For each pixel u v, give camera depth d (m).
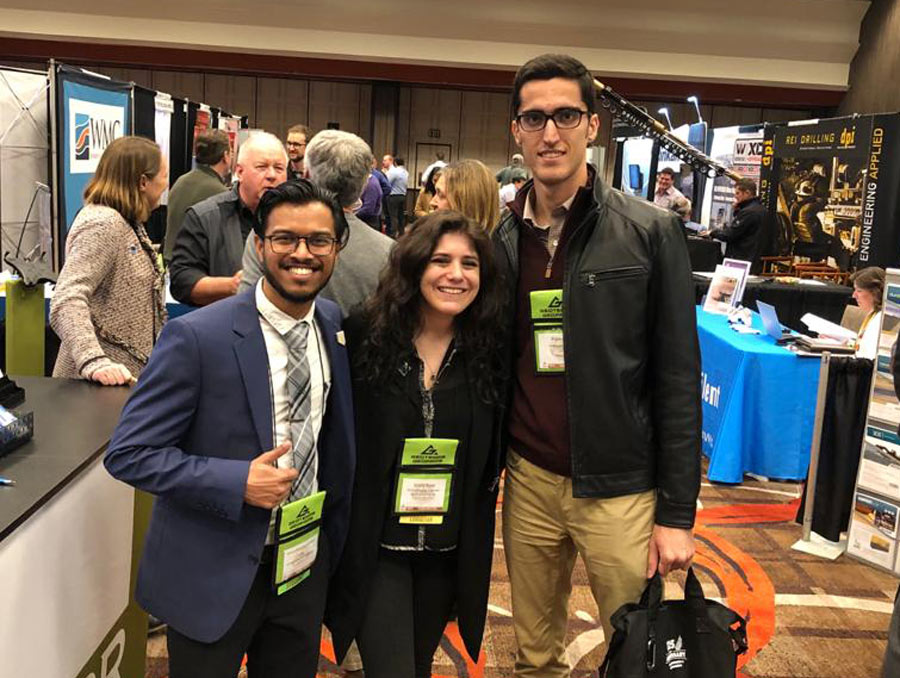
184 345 1.33
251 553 1.37
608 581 1.67
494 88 12.38
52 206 4.83
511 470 1.79
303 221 1.32
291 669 1.53
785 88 11.70
